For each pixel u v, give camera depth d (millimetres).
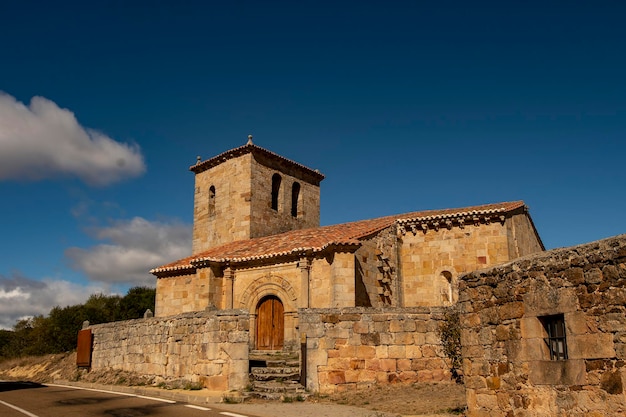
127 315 54312
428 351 17891
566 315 10164
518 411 10969
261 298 27750
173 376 20625
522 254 28438
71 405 16516
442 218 28031
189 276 30953
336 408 15195
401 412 14133
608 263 9570
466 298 12625
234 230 36812
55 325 49281
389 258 28047
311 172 41344
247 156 37062
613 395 9234
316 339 17688
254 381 19047
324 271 25766
